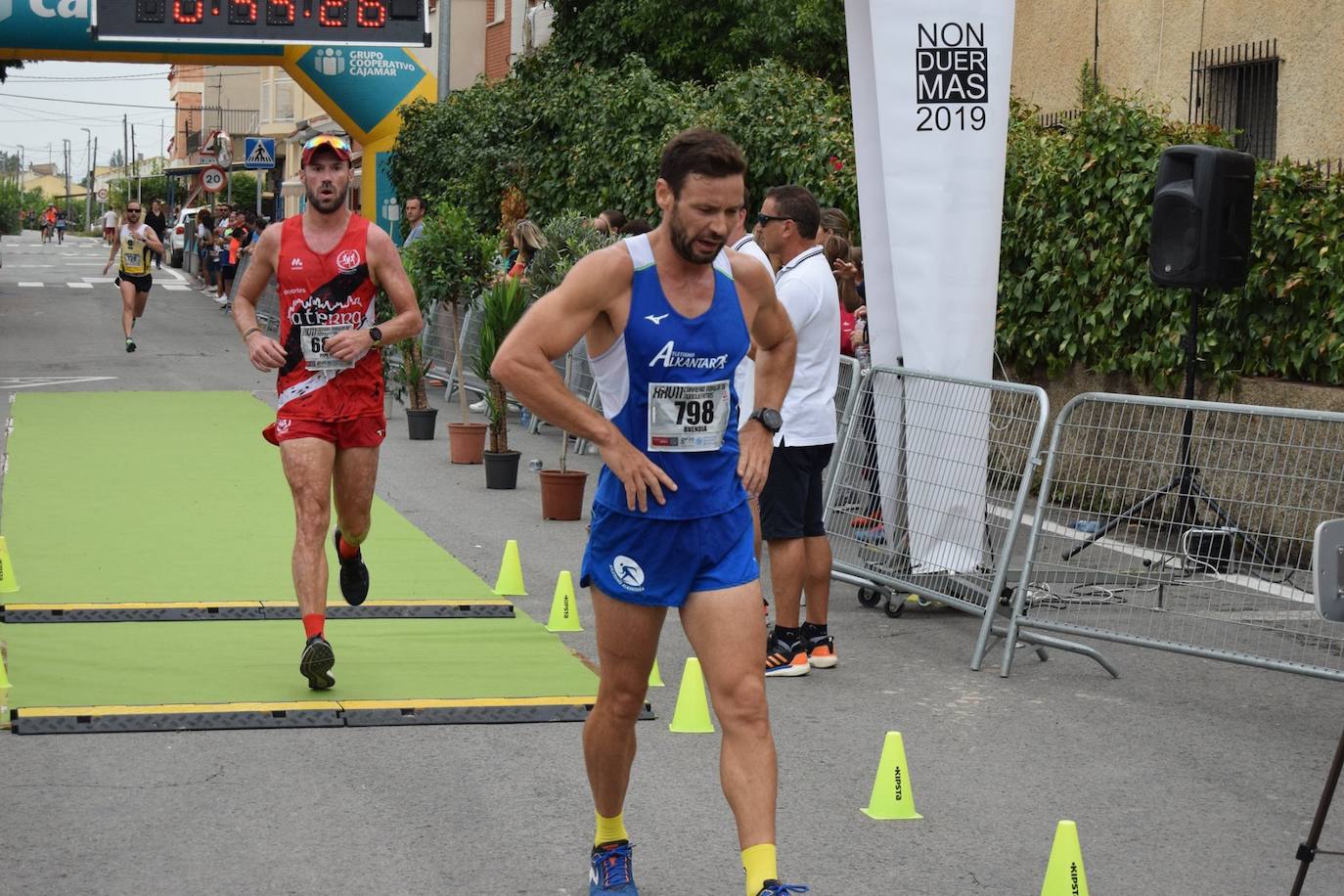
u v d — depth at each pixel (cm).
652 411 500
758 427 541
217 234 4841
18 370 2502
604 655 527
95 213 19950
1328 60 1658
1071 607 933
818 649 909
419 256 1741
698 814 652
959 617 1053
